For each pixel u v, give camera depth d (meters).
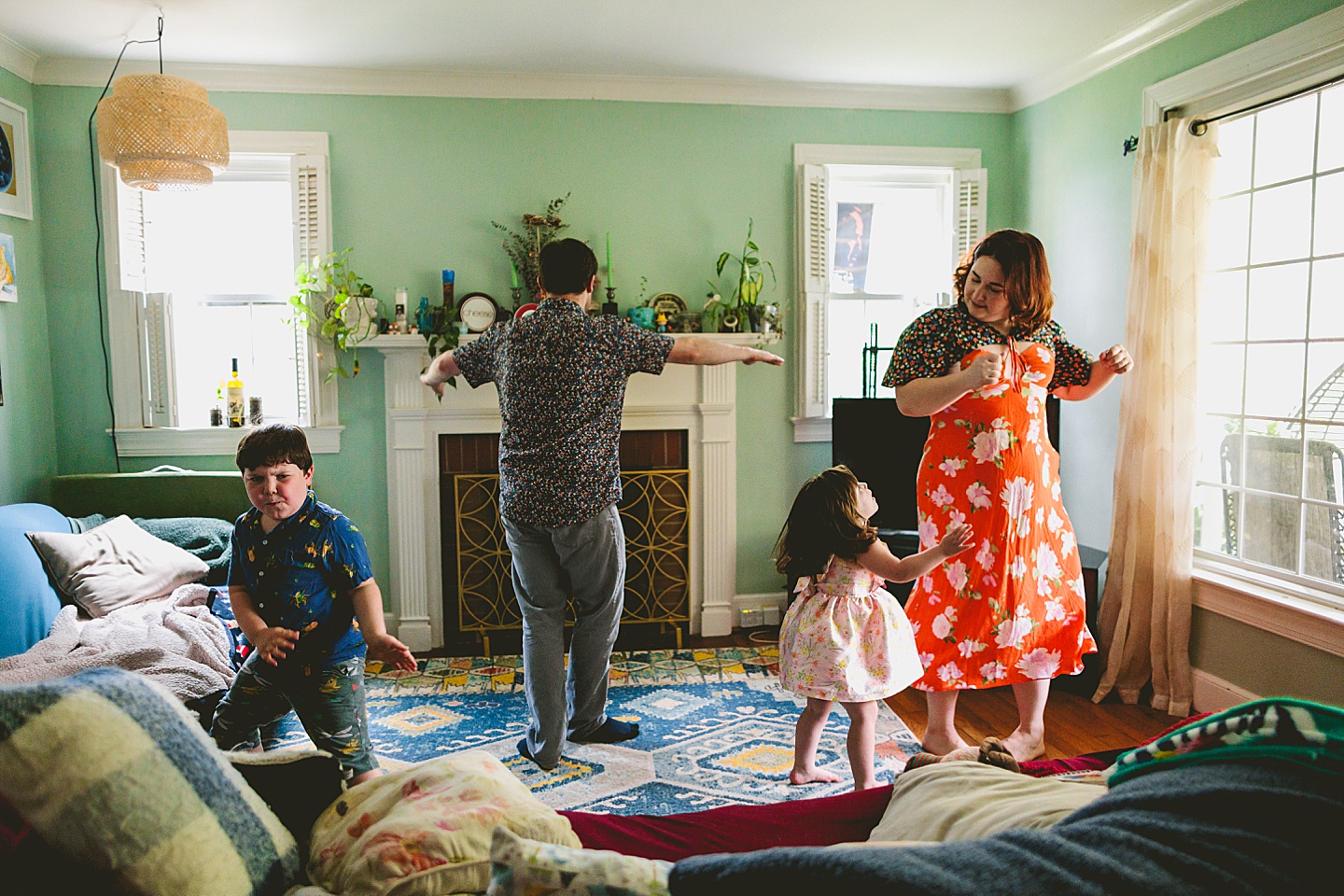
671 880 0.85
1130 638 3.27
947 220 4.31
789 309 4.24
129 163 3.05
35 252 3.68
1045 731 3.02
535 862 0.90
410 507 3.92
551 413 2.54
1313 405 2.85
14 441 3.50
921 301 4.39
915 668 2.41
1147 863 0.77
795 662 2.38
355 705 2.08
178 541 3.40
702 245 4.14
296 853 1.08
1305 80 2.78
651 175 4.09
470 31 3.38
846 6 3.16
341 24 3.30
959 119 4.30
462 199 3.98
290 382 4.02
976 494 2.38
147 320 3.84
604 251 4.08
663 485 4.07
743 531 4.27
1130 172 3.50
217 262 3.97
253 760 1.20
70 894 0.83
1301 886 0.75
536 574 2.66
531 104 3.99
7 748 0.79
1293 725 0.88
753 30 3.40
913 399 2.37
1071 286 3.90
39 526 3.11
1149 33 3.35
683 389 4.07
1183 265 3.12
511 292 4.00
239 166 3.93
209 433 3.88
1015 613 2.40
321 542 2.01
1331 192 2.77
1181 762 0.97
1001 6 3.17
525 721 3.10
